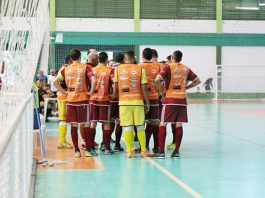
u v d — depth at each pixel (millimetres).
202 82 25781
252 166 6887
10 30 1956
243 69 25859
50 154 7895
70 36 24609
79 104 7461
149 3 25234
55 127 12234
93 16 24844
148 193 5184
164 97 7520
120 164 7027
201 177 6082
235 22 25828
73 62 7512
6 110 2152
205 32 25688
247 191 5309
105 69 7859
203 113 16844
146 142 8156
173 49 25516
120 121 7754
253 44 25922
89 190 5332
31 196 4902
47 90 13625
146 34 25234
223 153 8102
